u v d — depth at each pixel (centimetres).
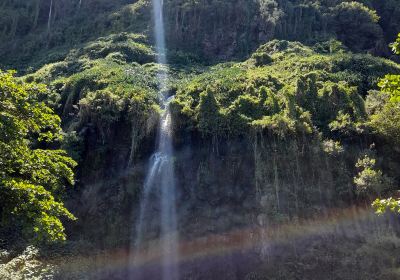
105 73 2788
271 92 2339
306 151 2041
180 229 2119
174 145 2258
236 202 2048
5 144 1229
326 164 2006
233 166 2102
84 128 2419
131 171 2275
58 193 1845
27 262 1648
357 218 1894
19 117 1295
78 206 2295
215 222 2059
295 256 1880
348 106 2203
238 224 2019
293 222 1923
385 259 1778
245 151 2114
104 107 2406
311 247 1880
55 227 1220
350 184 1955
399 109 1988
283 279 1853
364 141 2059
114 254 2180
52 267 1864
